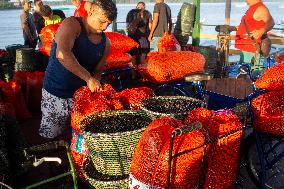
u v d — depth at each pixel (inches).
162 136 90.0
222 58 267.4
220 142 101.7
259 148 132.6
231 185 107.9
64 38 126.2
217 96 165.2
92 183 111.8
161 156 87.9
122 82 235.0
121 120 117.3
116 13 129.2
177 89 197.0
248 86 177.5
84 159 122.6
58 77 137.9
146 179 89.7
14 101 208.8
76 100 128.1
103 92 132.6
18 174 126.6
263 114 123.1
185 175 89.9
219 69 260.8
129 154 107.5
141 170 90.7
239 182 140.1
